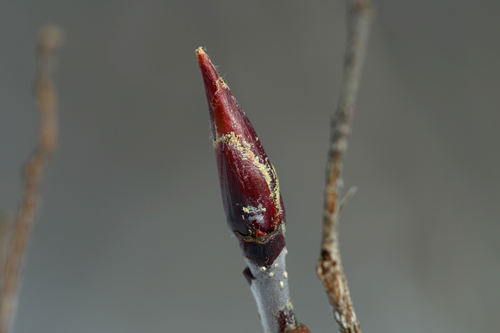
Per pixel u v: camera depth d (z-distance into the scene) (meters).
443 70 0.36
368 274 0.36
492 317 0.34
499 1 0.34
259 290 0.11
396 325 0.35
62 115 0.36
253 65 0.37
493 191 0.35
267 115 0.37
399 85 0.36
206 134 0.37
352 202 0.37
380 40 0.36
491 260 0.35
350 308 0.11
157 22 0.37
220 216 0.38
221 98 0.11
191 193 0.37
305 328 0.11
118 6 0.36
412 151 0.36
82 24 0.36
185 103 0.37
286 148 0.37
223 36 0.37
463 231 0.35
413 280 0.36
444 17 0.35
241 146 0.11
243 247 0.11
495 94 0.35
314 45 0.37
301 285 0.36
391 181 0.37
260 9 0.37
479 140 0.35
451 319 0.35
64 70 0.36
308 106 0.37
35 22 0.35
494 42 0.35
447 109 0.36
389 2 0.36
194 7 0.37
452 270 0.35
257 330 0.36
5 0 0.35
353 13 0.10
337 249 0.11
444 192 0.36
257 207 0.11
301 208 0.37
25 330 0.34
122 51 0.36
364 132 0.37
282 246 0.11
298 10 0.37
